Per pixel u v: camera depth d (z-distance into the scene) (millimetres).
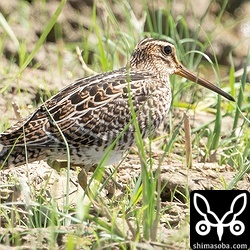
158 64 13500
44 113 12180
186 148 13000
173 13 22062
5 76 16500
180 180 12531
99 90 12383
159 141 14773
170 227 11273
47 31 13938
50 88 16688
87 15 20328
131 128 12422
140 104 12547
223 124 15516
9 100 15500
